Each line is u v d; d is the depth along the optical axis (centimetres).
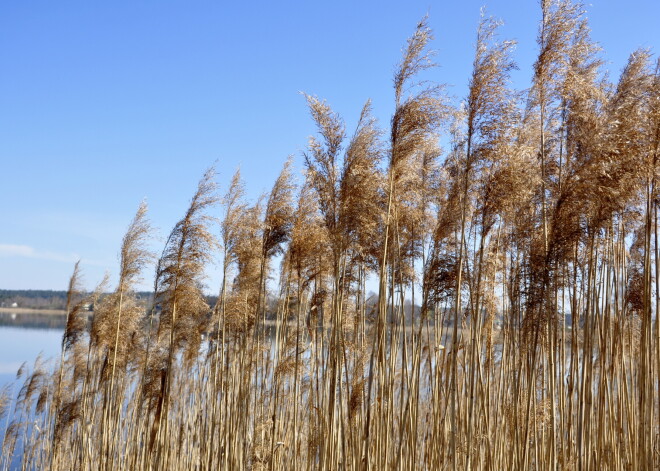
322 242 984
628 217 766
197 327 1374
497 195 736
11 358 3206
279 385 1027
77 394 1583
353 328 970
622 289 849
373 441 844
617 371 834
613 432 773
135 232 1245
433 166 995
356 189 828
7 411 1891
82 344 1620
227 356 1111
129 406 1469
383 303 821
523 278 751
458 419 876
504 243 944
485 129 725
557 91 755
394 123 805
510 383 927
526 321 734
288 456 1063
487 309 944
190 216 1082
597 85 801
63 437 1582
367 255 938
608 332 818
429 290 866
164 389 1161
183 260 1085
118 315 1223
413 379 855
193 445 1302
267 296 1281
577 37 797
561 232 708
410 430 852
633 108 687
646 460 681
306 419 1139
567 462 762
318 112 863
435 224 987
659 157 669
